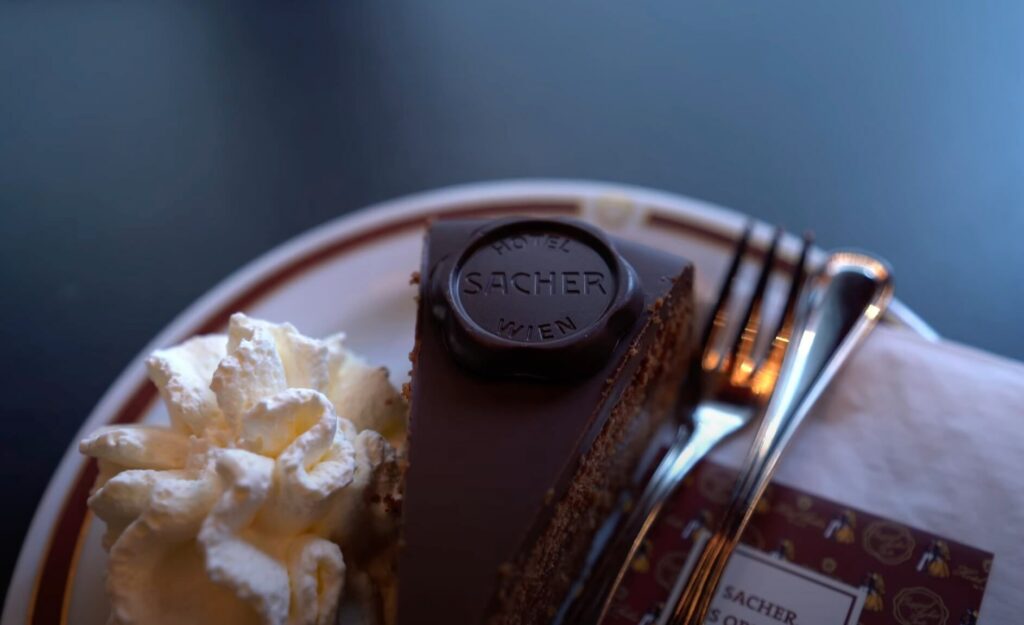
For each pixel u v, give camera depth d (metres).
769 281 0.28
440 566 0.21
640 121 0.35
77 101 0.37
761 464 0.25
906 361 0.26
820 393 0.25
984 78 0.35
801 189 0.33
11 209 0.34
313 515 0.21
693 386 0.27
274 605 0.20
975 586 0.22
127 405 0.26
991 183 0.32
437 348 0.23
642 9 0.39
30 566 0.24
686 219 0.29
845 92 0.35
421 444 0.22
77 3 0.40
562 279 0.23
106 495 0.22
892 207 0.32
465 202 0.29
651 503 0.25
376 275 0.28
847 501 0.24
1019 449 0.24
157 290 0.31
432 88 0.37
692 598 0.23
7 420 0.29
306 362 0.23
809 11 0.38
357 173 0.34
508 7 0.40
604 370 0.23
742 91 0.36
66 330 0.31
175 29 0.39
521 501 0.21
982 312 0.29
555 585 0.24
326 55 0.38
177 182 0.34
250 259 0.32
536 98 0.36
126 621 0.21
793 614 0.23
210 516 0.20
